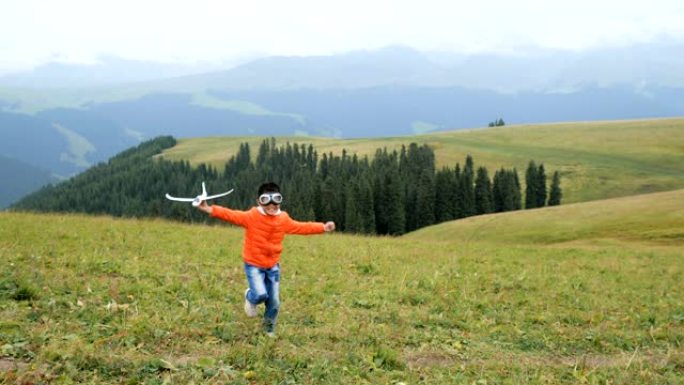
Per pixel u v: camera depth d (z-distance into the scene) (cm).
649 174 18925
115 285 1284
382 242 2917
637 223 5175
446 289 1602
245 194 19200
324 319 1186
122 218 3109
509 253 2723
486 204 13638
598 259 2662
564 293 1691
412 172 16775
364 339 1056
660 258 2877
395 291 1519
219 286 1376
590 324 1346
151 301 1176
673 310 1550
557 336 1211
